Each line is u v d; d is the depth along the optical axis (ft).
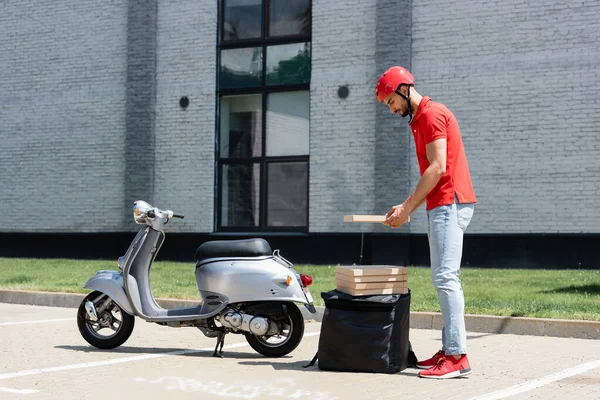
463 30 46.47
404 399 15.42
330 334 18.49
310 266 45.06
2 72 58.49
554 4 44.65
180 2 53.42
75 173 55.98
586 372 18.53
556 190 44.27
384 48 47.85
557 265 43.93
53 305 34.12
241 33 52.13
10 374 18.29
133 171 53.67
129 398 15.65
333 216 48.98
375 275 18.31
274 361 20.20
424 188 17.54
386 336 18.19
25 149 57.62
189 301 30.22
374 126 48.14
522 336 25.11
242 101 52.16
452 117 18.08
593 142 43.62
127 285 21.34
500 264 45.06
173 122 53.31
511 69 45.42
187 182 52.85
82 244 55.36
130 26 54.24
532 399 15.51
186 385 16.92
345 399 15.46
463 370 17.69
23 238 57.31
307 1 50.52
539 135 44.70
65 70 56.54
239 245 20.85
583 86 43.98
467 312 27.17
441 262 17.79
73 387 16.74
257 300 20.35
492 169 45.60
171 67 53.52
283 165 50.96
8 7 58.44
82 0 56.18
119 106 54.85
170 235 53.01
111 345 22.11
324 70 49.62
